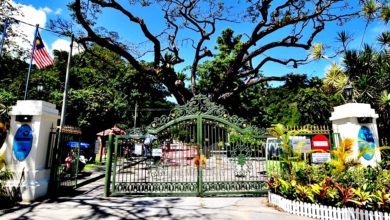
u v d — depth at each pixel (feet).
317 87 68.95
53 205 22.80
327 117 64.49
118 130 60.18
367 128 25.91
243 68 76.95
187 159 28.25
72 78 87.51
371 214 17.51
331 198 19.12
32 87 71.61
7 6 52.80
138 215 20.04
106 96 75.97
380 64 37.17
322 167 23.40
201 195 26.22
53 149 27.02
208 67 81.56
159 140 28.32
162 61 62.69
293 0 58.29
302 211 19.90
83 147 56.29
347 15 56.65
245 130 27.53
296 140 26.63
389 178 20.10
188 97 66.08
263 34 60.13
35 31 38.32
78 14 48.47
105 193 26.32
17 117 25.13
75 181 31.14
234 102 84.84
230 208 22.00
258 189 26.63
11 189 23.58
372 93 34.63
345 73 39.70
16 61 73.51
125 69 100.53
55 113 27.50
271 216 19.70
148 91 113.50
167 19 63.82
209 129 28.63
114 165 26.96
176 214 20.30
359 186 19.61
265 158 29.14
